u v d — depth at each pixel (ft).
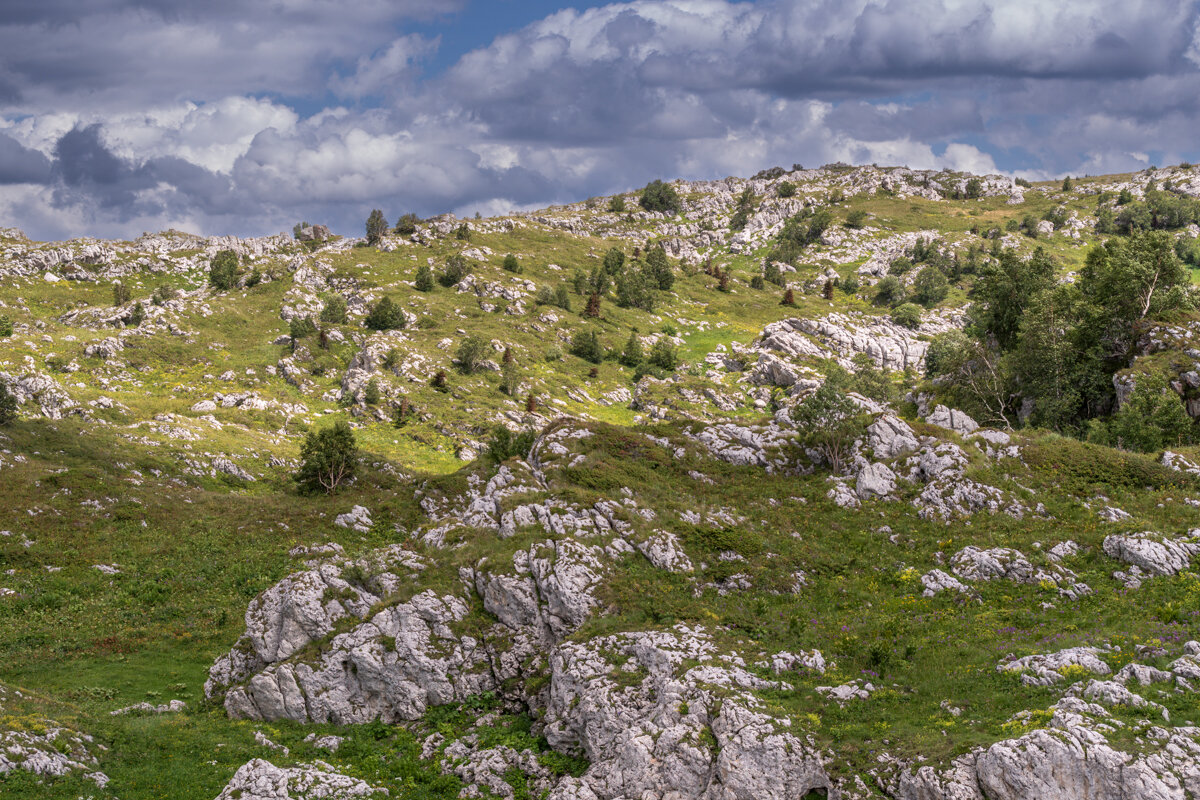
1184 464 168.55
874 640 119.44
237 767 105.91
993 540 151.43
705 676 103.40
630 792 93.30
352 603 130.93
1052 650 108.99
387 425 400.06
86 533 203.82
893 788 84.99
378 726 118.32
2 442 243.81
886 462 185.47
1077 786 77.87
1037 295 253.44
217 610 178.50
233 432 339.98
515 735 110.52
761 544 151.53
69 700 129.29
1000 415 256.93
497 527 150.30
